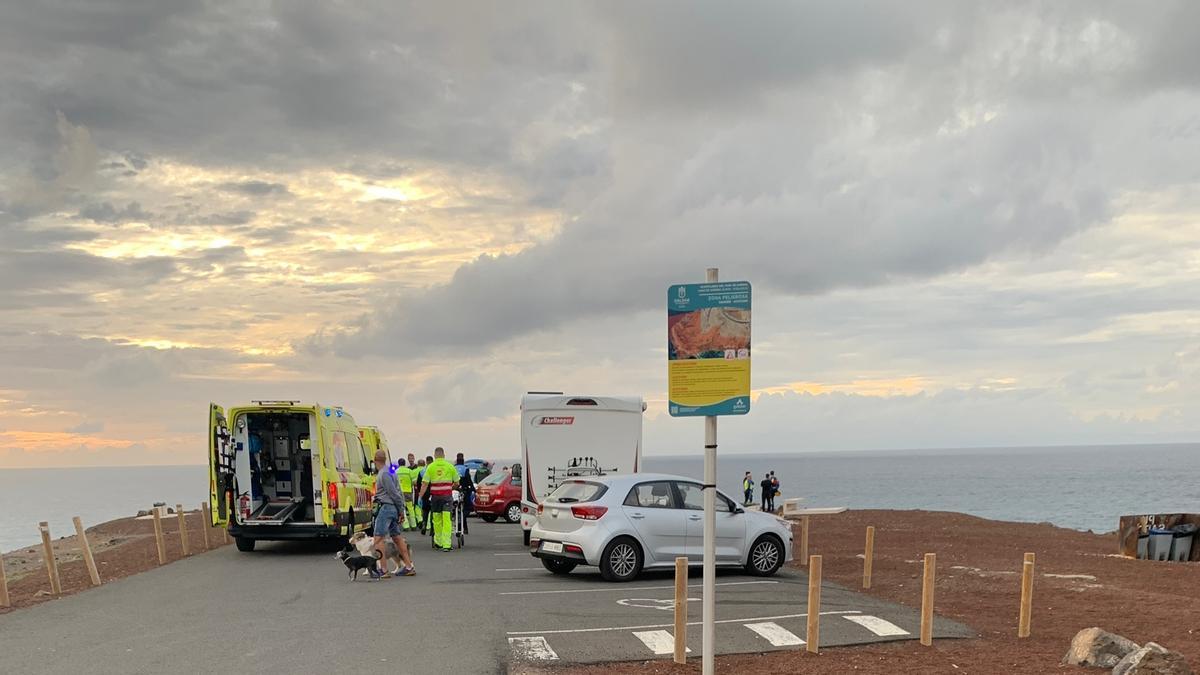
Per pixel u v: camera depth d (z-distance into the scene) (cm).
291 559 1912
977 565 1795
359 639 1047
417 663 934
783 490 16175
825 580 1591
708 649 849
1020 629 1086
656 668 924
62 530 5634
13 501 12281
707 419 855
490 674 892
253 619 1173
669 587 1467
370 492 2267
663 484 1599
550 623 1147
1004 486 17625
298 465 2077
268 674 887
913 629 1120
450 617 1188
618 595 1382
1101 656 933
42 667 917
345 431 2178
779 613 1227
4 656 968
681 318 848
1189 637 1077
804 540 1855
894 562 1850
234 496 1984
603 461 2044
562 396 2045
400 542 1605
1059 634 1100
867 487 17625
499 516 3075
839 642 1043
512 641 1040
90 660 945
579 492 1591
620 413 2059
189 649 995
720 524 1598
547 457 2039
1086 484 18338
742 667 932
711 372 838
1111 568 1800
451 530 2088
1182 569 1797
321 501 1969
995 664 946
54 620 1175
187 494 15612
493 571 1683
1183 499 12481
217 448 1970
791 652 997
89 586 1500
